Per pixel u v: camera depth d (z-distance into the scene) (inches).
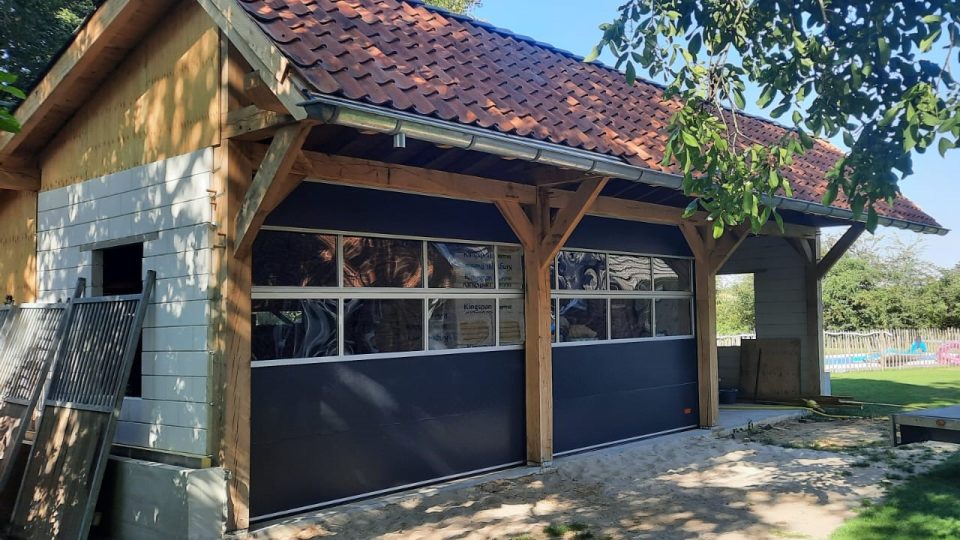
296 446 252.7
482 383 317.1
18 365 295.6
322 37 221.5
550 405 333.1
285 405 250.7
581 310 371.2
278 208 250.1
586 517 255.3
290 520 243.1
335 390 265.1
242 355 231.3
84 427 241.9
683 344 433.7
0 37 486.0
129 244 272.2
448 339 306.0
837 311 1347.2
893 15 186.9
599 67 392.8
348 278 271.9
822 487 290.0
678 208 400.5
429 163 281.1
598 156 264.5
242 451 229.6
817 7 201.0
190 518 215.0
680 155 208.7
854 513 249.9
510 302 332.5
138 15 260.4
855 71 189.9
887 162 195.2
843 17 197.6
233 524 225.8
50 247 313.3
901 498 263.6
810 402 534.3
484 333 320.5
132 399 263.1
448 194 285.0
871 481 296.7
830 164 476.1
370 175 255.4
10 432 277.6
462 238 311.0
